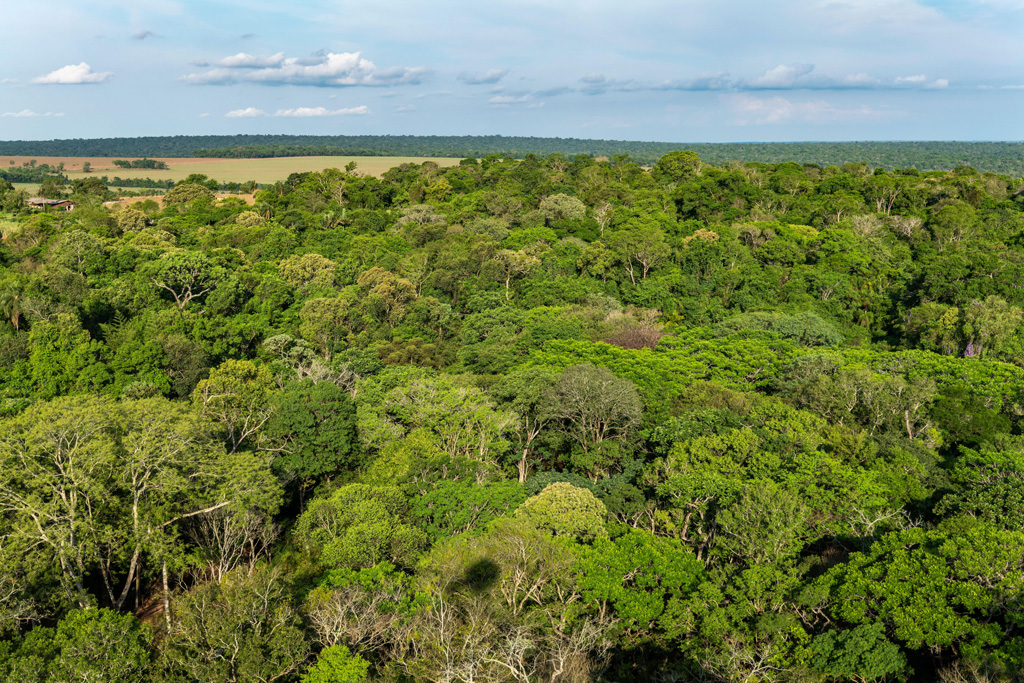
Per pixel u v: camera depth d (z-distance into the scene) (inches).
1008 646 1090.1
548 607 1280.8
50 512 1456.7
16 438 1577.3
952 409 2144.4
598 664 1252.5
